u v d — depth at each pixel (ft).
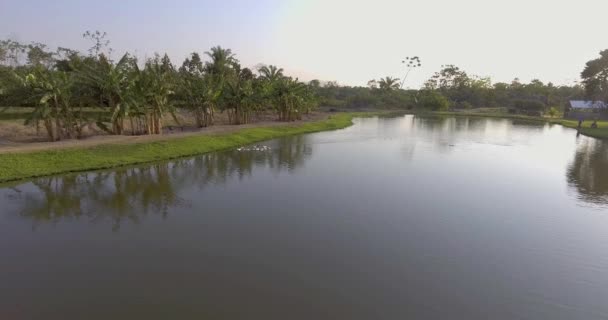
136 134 118.21
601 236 50.31
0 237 45.24
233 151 109.40
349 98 365.20
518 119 277.23
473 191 71.20
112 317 29.63
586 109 270.46
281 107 193.26
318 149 116.67
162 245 43.50
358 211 57.31
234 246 43.57
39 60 204.64
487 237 48.96
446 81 455.63
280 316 30.25
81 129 104.78
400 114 314.55
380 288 35.35
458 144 136.26
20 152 76.28
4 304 31.22
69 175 74.38
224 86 158.40
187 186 69.72
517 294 35.45
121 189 66.74
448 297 34.37
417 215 56.44
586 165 100.73
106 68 102.99
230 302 32.09
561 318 31.94
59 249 42.16
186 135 115.85
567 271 40.34
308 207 58.59
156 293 33.30
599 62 235.20
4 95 99.91
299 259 40.65
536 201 65.98
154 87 113.29
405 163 96.78
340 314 30.89
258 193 65.82
